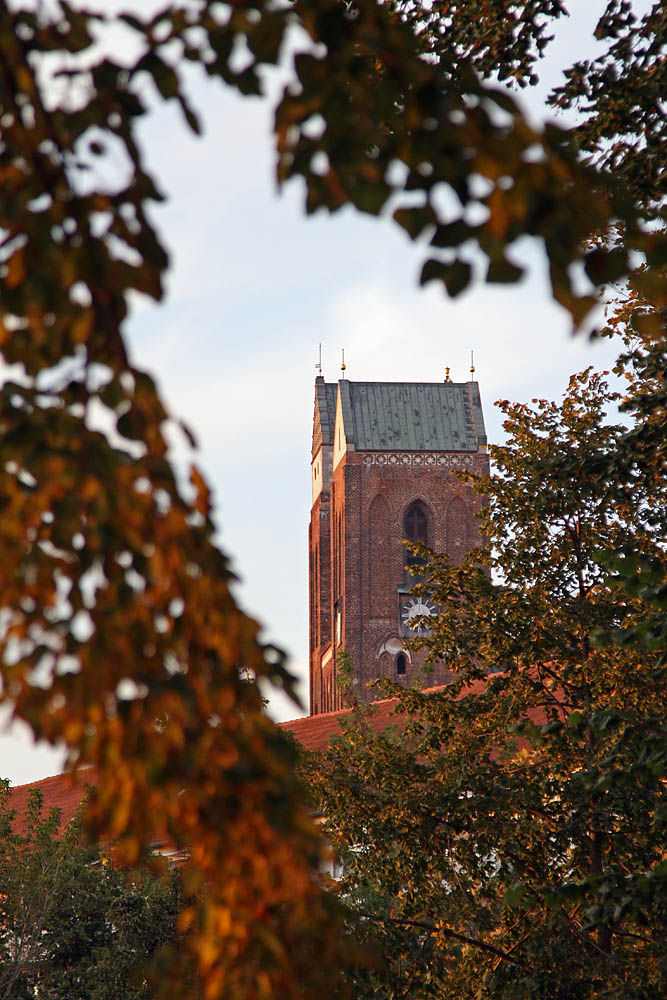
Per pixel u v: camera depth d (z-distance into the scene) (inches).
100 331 475.5
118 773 485.1
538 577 2817.4
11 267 463.2
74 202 465.7
